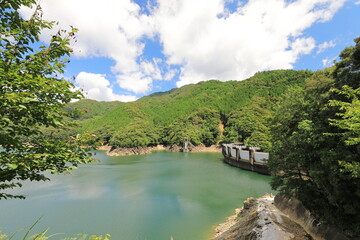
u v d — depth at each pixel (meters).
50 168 4.68
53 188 32.03
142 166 54.00
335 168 10.34
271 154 17.80
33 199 26.66
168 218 21.22
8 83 3.89
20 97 3.68
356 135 8.47
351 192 10.92
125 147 85.00
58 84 4.59
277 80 139.50
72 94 4.96
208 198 27.64
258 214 13.95
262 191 30.25
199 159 69.00
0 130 4.13
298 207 14.16
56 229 18.75
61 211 22.84
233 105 126.50
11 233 17.75
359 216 10.75
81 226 19.36
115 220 20.73
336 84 15.64
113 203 25.61
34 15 4.71
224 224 19.16
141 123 109.56
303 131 13.77
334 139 11.84
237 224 15.48
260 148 53.84
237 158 50.66
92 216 21.62
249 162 45.22
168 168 50.78
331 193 11.28
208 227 19.20
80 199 26.91
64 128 5.12
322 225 12.05
